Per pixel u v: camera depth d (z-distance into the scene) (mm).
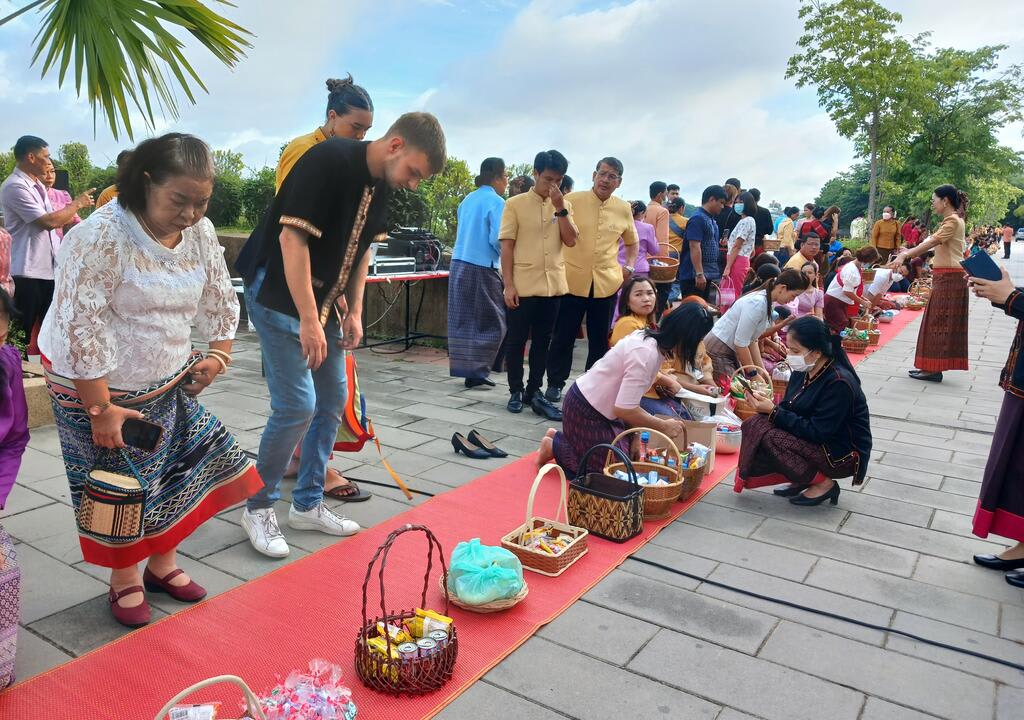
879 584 3314
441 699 2361
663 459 4285
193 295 2682
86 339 2367
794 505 4250
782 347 6754
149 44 3932
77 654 2547
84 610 2826
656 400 4844
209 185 2459
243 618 2795
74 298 2340
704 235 8430
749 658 2689
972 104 39125
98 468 2592
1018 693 2551
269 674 2467
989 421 6270
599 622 2893
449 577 2967
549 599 3037
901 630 2922
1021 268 27391
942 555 3643
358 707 2303
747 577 3330
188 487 2793
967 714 2422
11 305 2469
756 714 2375
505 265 5820
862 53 31453
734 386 4301
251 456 4570
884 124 32219
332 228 3064
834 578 3355
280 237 2977
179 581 2920
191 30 4125
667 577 3301
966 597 3223
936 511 4219
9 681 2336
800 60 32875
